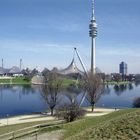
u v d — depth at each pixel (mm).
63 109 70062
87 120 51906
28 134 45906
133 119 33094
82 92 179375
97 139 29469
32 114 101000
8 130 58531
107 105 136125
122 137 28531
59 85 108500
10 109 117562
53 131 47000
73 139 32375
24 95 180625
